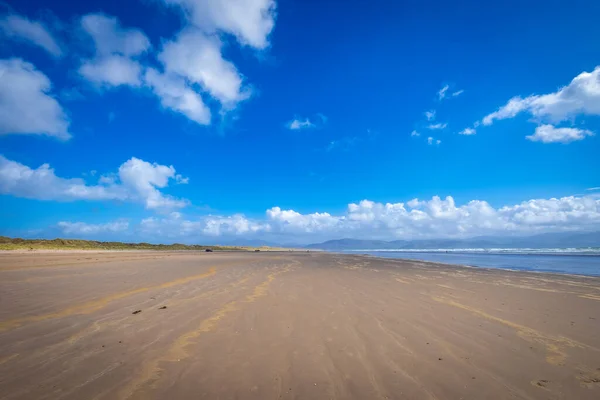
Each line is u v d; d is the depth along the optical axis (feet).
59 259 76.02
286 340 17.85
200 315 23.15
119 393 11.62
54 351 15.65
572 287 39.75
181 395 11.59
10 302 25.96
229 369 13.94
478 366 14.48
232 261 90.74
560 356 15.72
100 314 22.99
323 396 11.68
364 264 84.17
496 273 59.00
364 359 15.23
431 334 19.15
